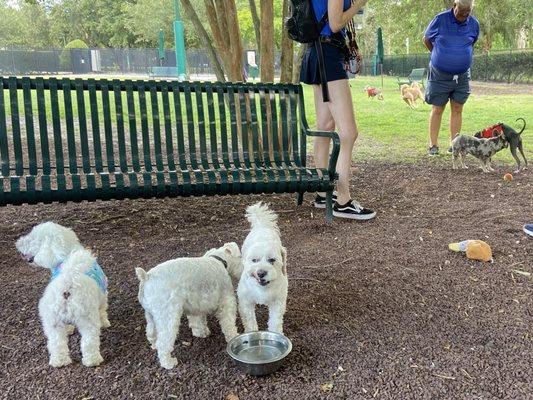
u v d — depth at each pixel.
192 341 3.05
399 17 34.53
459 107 8.26
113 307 3.44
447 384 2.58
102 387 2.60
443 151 8.98
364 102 19.66
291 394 2.51
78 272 2.77
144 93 4.84
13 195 4.02
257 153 5.28
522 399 2.46
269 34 6.40
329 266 4.05
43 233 3.04
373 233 4.80
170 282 2.76
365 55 52.44
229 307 3.00
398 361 2.77
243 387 2.57
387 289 3.65
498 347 2.90
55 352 2.76
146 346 2.98
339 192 5.23
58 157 4.50
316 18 4.84
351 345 2.94
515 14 35.47
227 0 6.25
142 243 4.60
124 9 59.22
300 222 5.17
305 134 5.27
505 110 15.33
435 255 4.25
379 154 8.82
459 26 7.73
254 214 3.52
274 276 2.86
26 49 53.56
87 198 4.21
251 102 5.20
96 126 4.64
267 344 2.88
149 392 2.55
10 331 3.12
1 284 3.77
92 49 52.06
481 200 5.87
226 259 3.15
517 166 7.62
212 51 6.84
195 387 2.58
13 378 2.67
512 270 3.94
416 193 6.23
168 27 53.03
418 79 29.08
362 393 2.52
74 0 67.56
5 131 4.35
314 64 5.00
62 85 4.60
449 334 3.05
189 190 4.44
